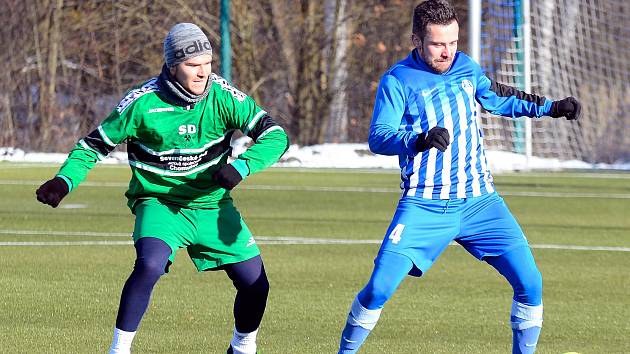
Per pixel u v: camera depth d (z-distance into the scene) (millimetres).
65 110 89312
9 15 87625
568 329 23719
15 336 22125
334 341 22156
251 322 19000
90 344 21453
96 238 38156
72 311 24906
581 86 78125
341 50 93438
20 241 37250
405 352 21234
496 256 18797
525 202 52062
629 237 40031
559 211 48406
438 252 18797
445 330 23422
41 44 88062
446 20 18672
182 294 27281
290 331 23109
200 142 18312
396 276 18281
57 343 21516
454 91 18906
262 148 17984
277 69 94312
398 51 95812
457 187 18703
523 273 18500
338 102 92750
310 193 55812
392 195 54969
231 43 93000
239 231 18781
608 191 57938
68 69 90375
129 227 41344
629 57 79188
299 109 91688
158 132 18125
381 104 18734
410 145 17438
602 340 22625
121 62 92438
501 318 24828
